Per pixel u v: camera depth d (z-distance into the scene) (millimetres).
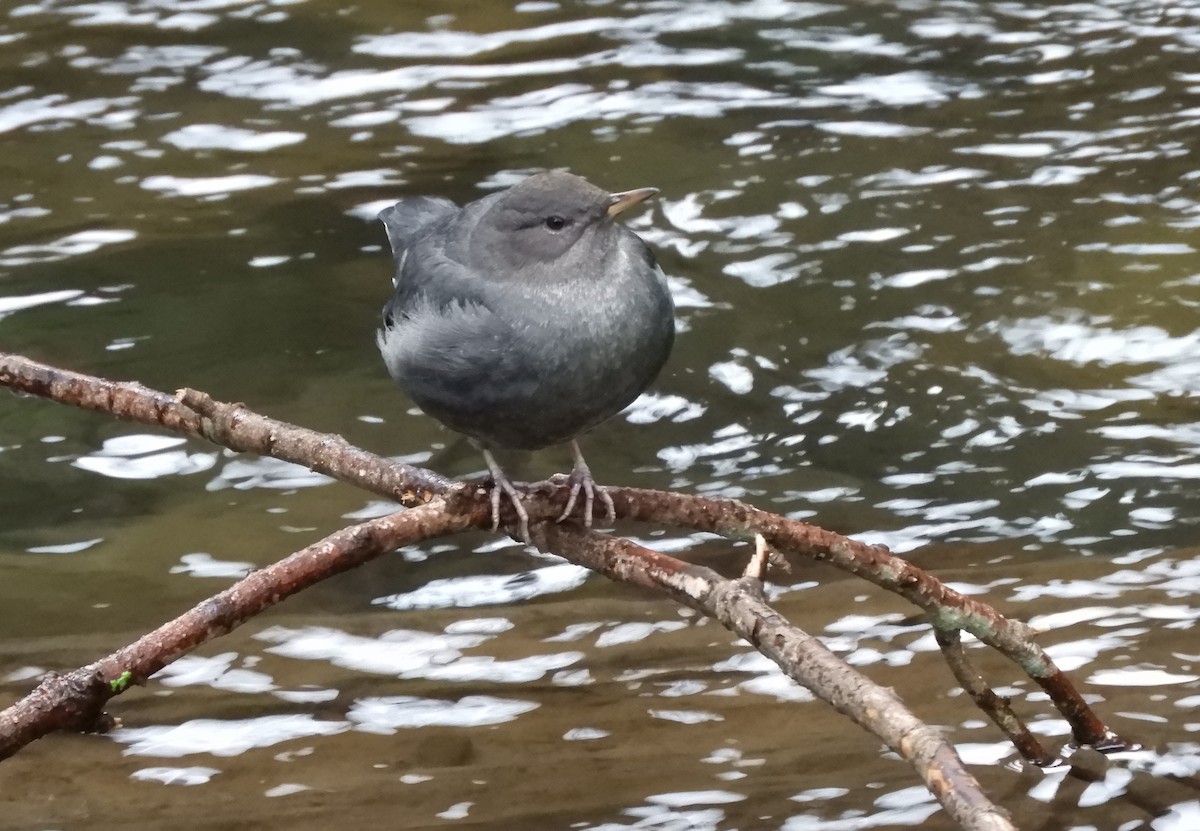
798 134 16016
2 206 15133
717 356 12508
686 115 16531
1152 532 10016
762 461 11219
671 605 9375
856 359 12383
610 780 7574
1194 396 11633
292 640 9086
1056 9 18734
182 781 7676
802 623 9023
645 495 6594
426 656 8867
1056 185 14766
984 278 13344
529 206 7438
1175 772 7395
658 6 19219
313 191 15383
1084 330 12539
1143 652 8492
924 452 11211
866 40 18109
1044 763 7469
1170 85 16656
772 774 7566
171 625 5793
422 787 7566
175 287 13758
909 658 8578
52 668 8758
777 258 13836
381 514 10656
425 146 16125
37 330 13039
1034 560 9750
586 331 7453
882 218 14375
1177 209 14164
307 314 13344
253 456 11477
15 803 7496
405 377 7840
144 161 15984
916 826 7062
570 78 17453
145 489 11023
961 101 16578
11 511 10711
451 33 18734
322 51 18312
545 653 8875
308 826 7270
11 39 18641
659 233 14273
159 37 18734
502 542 10297
